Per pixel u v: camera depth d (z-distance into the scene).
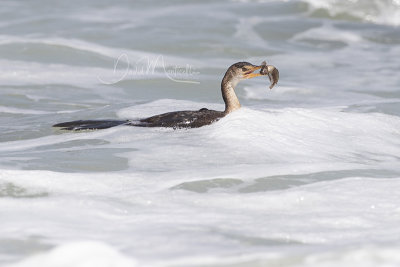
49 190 13.09
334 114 19.22
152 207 12.30
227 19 41.44
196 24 39.78
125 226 11.20
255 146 16.16
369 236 10.74
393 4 42.78
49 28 38.50
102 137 18.05
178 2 46.72
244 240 10.56
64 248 9.41
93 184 13.53
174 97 25.78
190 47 34.78
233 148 16.12
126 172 14.53
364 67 32.25
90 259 9.12
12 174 13.70
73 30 37.88
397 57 34.56
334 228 11.21
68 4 46.91
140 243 10.33
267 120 17.81
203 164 15.07
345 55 34.88
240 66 19.27
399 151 16.97
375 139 17.75
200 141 16.89
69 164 15.34
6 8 45.09
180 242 10.38
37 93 25.97
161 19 41.28
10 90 26.20
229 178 13.98
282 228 11.13
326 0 43.44
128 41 35.50
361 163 15.56
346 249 9.63
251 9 44.28
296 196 12.86
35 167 15.03
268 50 35.16
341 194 12.97
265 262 9.38
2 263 9.62
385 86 28.28
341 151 16.53
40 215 11.66
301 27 40.25
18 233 10.77
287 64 32.62
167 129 18.53
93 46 34.09
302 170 14.58
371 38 38.69
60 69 30.03
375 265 9.02
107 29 38.25
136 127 18.94
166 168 14.86
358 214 11.86
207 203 12.55
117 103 23.86
